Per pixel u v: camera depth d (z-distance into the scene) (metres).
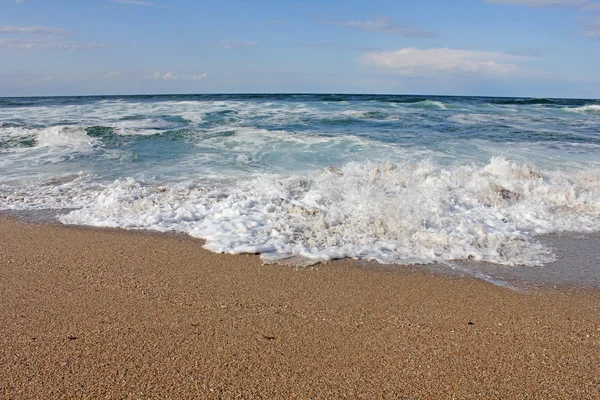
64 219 5.83
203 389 2.48
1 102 27.03
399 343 3.00
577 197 6.86
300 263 4.45
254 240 5.01
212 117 17.14
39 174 8.52
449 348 2.95
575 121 17.97
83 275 4.07
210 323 3.22
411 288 3.94
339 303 3.59
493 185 6.98
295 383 2.55
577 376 2.68
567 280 4.20
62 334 3.04
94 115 17.61
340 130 14.20
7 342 2.93
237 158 9.91
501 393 2.51
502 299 3.76
